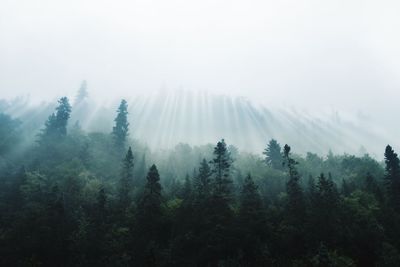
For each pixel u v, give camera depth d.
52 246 62.22
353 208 70.50
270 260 61.09
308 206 72.94
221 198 71.75
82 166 95.50
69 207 76.25
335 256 58.28
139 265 60.91
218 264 59.09
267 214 73.06
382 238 64.62
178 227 69.00
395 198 77.31
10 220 69.56
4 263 59.41
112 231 68.25
